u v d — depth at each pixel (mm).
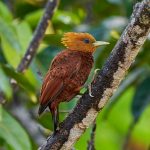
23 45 12836
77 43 11039
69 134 9641
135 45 9133
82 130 9633
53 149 9703
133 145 18859
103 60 13852
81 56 10789
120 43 9219
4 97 13102
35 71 13188
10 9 16297
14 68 13062
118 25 14312
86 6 17141
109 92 9391
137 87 14164
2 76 11461
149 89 14109
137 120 13977
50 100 10297
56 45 13422
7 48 12922
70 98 10531
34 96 13398
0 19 12648
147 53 14680
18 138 11844
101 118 16828
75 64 10523
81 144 15328
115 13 17219
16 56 13016
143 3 8961
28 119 15180
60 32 15312
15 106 15477
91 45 11055
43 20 13125
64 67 10445
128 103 18062
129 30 9109
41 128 14078
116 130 18406
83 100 9492
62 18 15156
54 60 10625
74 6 17375
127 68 9289
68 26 15273
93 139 10508
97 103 9445
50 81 10359
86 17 16812
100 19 17109
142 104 13984
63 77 10375
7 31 12586
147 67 14703
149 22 8984
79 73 10539
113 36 14031
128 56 9203
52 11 13164
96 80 9398
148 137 18812
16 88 14656
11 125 11930
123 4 15102
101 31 14117
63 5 17312
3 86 11406
